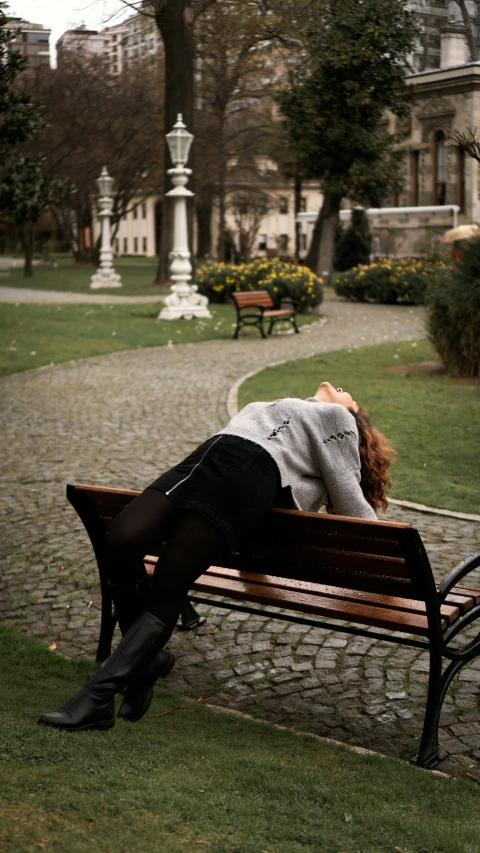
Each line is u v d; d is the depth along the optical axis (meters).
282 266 23.56
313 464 3.09
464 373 11.73
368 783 2.56
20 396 11.32
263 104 37.53
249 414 3.06
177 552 2.76
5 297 28.77
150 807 2.05
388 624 3.02
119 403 10.63
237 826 2.03
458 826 2.30
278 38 27.91
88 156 40.44
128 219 84.44
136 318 20.91
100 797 2.05
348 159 29.52
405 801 2.47
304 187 66.19
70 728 2.61
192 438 8.65
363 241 35.19
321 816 2.20
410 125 36.12
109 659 2.74
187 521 2.78
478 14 26.22
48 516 6.25
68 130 34.06
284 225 68.31
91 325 19.42
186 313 20.70
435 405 9.73
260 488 2.86
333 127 28.75
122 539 2.74
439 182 36.03
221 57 32.22
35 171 8.83
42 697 3.13
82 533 5.87
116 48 21.67
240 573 3.57
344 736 3.23
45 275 43.56
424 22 27.36
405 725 3.31
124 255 82.88
